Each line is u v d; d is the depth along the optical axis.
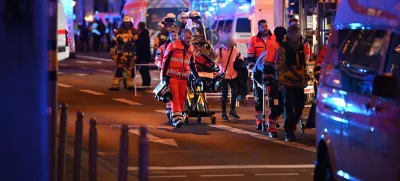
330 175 13.77
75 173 13.89
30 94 11.77
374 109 11.57
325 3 26.72
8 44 11.61
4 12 11.57
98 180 16.58
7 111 11.62
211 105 31.52
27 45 11.74
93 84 40.56
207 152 20.50
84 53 77.94
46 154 12.03
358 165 12.21
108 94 35.56
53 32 13.40
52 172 13.31
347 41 13.40
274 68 22.59
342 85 13.16
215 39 45.12
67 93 35.94
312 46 28.36
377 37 12.09
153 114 28.55
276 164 18.78
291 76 21.53
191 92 25.92
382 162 11.27
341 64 13.41
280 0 29.59
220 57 27.03
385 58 11.64
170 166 18.48
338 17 14.20
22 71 11.70
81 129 13.87
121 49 37.00
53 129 13.34
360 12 13.04
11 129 11.66
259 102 24.47
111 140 22.42
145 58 37.25
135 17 53.72
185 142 22.17
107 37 83.56
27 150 11.74
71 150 20.23
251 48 26.17
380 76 10.90
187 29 24.86
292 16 29.16
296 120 22.09
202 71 25.81
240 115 28.56
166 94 24.80
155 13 52.50
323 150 14.16
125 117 27.66
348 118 12.64
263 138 22.92
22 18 11.70
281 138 22.91
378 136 11.40
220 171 17.91
